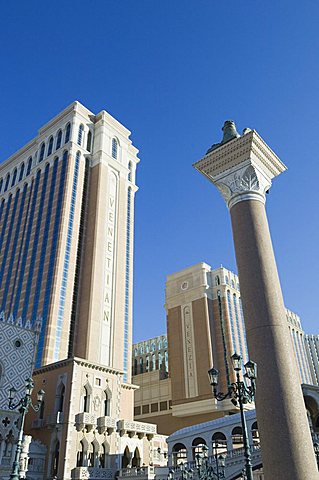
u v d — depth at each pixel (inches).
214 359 4483.3
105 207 4165.8
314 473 633.0
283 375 703.7
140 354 5836.6
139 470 2085.4
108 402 2391.7
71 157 4249.5
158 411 4653.1
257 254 824.3
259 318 761.6
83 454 2129.7
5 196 4995.1
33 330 2075.5
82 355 3388.3
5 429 1759.4
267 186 956.0
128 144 4825.3
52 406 2251.5
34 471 2020.2
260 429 692.1
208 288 5002.5
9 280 4097.0
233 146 939.3
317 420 2167.8
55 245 3804.1
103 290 3772.1
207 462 1632.6
